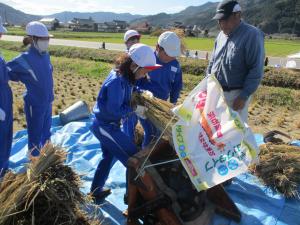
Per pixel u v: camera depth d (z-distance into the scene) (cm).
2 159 563
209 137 418
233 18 531
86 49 3091
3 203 382
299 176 582
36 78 608
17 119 941
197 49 3991
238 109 552
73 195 398
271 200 550
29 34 600
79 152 688
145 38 5600
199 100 421
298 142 728
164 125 452
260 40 530
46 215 390
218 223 493
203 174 409
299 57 3134
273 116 1170
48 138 677
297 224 501
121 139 470
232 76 554
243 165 423
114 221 496
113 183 586
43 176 397
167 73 570
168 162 449
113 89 441
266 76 1862
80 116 870
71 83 1633
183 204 457
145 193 434
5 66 556
